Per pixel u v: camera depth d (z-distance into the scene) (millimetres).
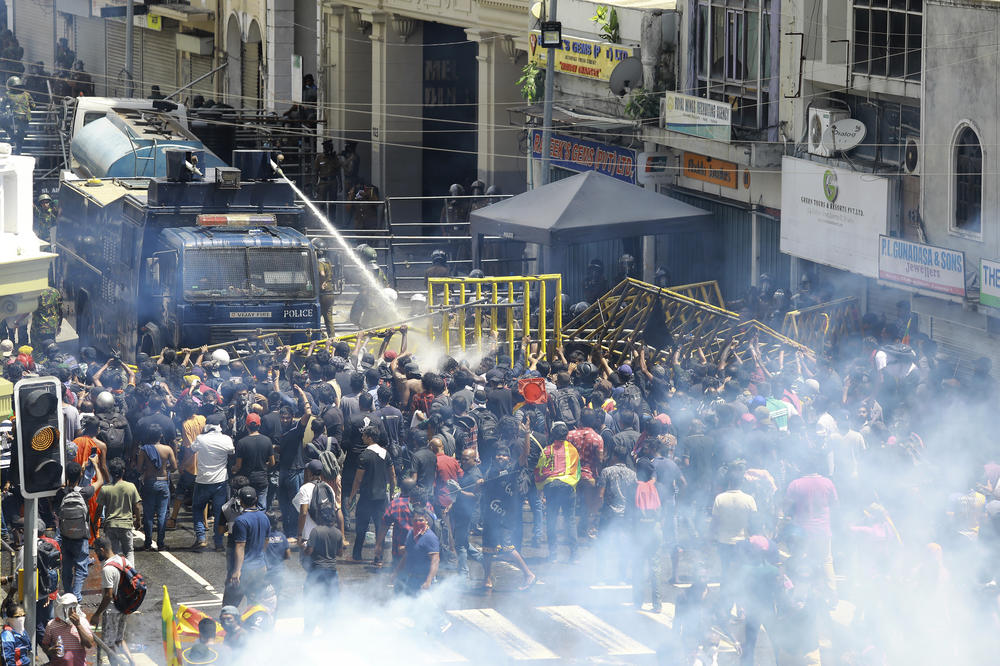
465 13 138000
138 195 95438
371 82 158625
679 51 106875
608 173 115688
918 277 82938
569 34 120875
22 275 66188
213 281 85625
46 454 37312
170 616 47438
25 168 66750
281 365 71938
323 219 123312
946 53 80250
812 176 92062
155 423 62219
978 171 79312
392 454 62531
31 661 39125
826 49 91438
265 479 61500
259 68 177625
